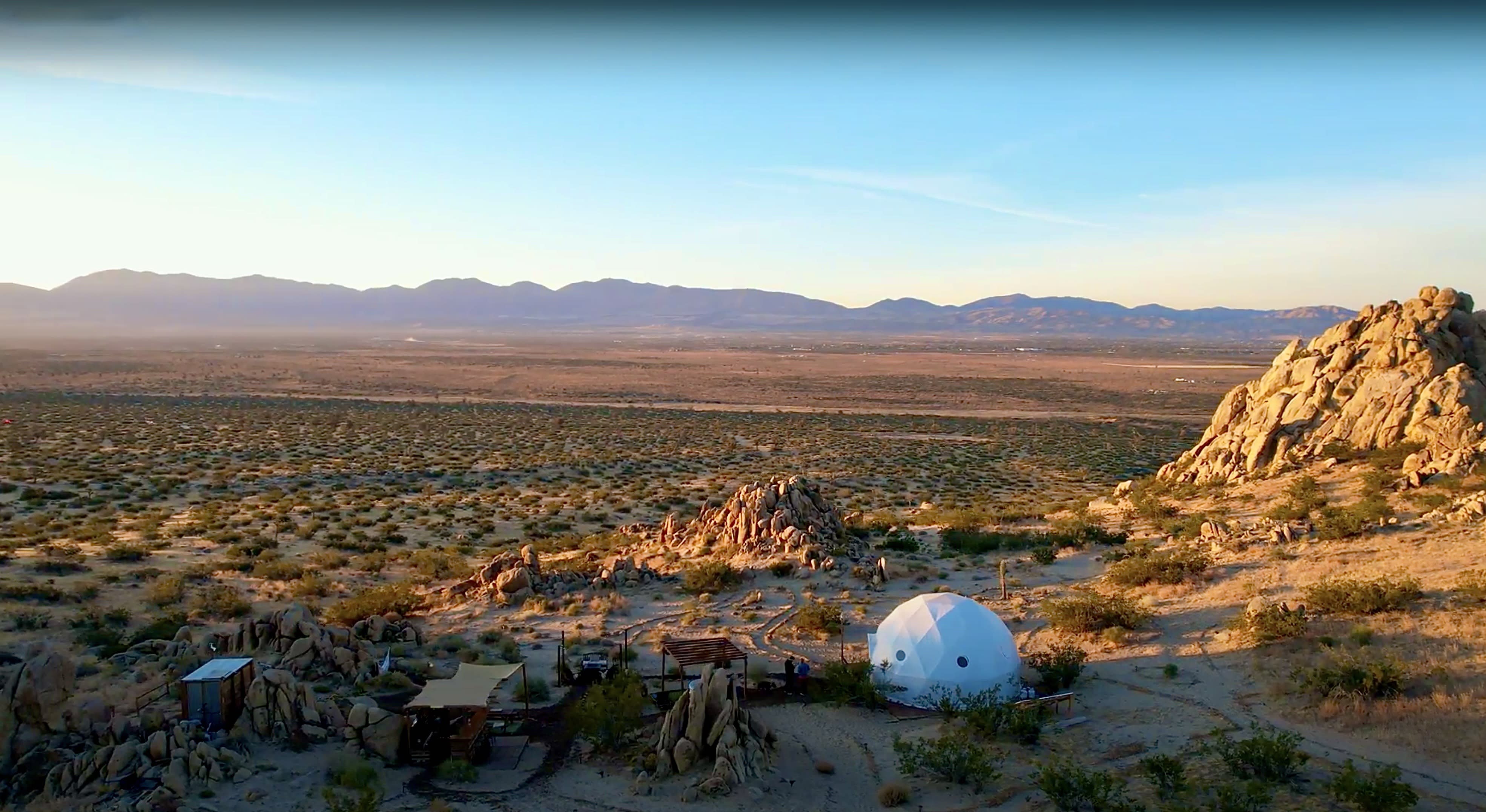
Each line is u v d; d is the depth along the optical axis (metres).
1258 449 53.50
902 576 40.44
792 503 45.66
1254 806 18.03
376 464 80.88
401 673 26.22
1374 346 53.59
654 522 59.25
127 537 47.53
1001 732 23.44
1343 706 22.53
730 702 21.73
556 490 71.75
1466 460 43.59
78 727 19.86
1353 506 41.03
